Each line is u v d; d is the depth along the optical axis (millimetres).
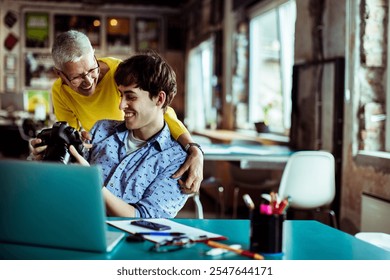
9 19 11422
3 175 1354
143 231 1604
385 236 2637
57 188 1328
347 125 4145
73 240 1374
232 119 7742
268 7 6691
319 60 4512
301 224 1816
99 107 2836
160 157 2062
